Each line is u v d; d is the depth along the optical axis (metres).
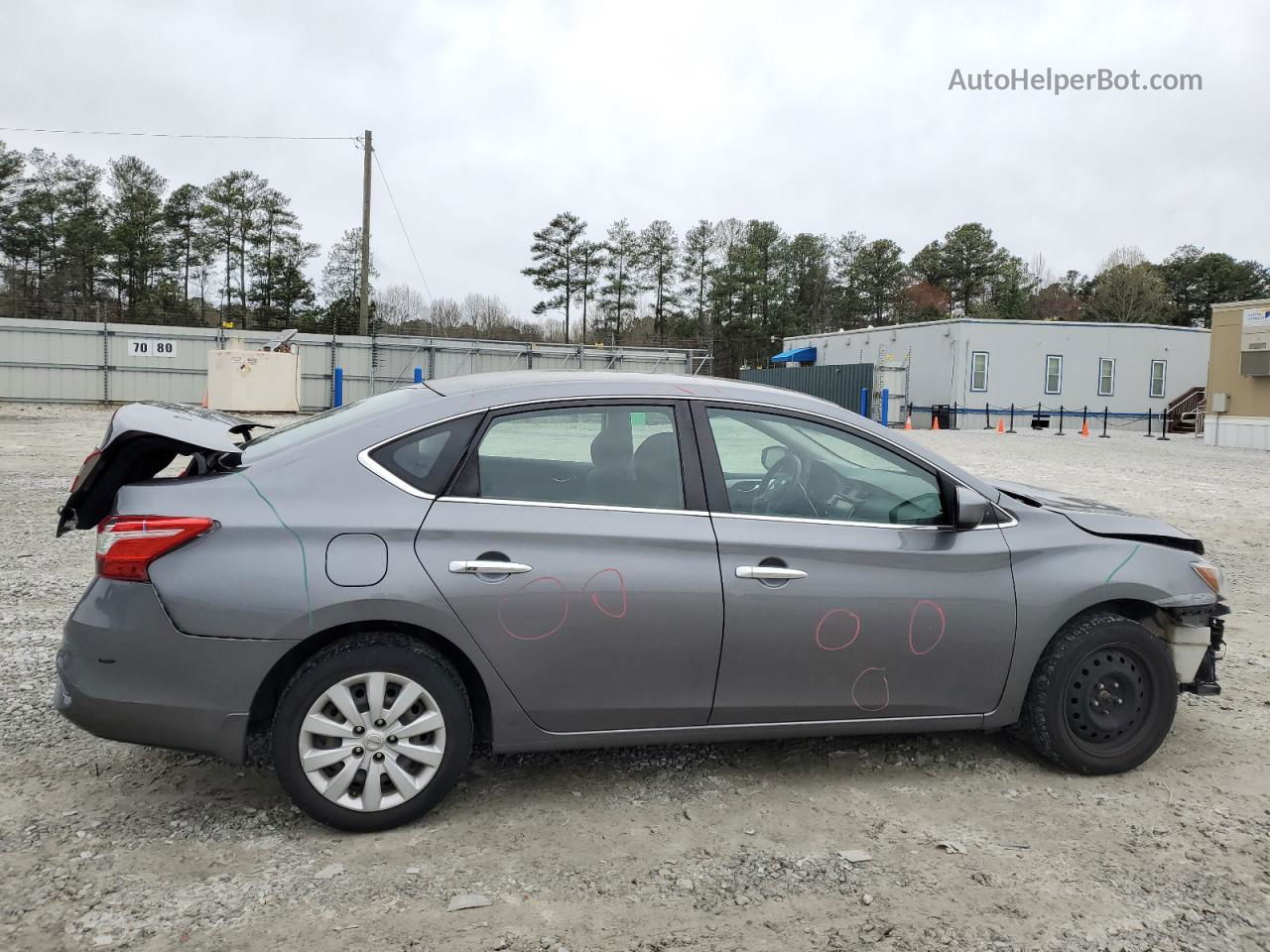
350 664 3.05
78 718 2.98
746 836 3.22
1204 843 3.23
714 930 2.65
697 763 3.84
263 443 3.50
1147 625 3.99
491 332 63.06
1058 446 24.23
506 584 3.15
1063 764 3.75
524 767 3.77
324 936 2.58
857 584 3.45
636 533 3.29
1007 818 3.39
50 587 6.29
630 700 3.31
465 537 3.14
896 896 2.85
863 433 3.67
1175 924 2.73
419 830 3.20
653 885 2.89
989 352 37.28
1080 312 77.81
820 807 3.46
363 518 3.09
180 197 67.62
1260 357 24.97
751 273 76.12
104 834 3.11
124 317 59.91
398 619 3.06
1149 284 71.69
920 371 39.47
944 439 27.09
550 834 3.20
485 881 2.89
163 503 3.04
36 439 17.20
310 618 2.99
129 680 2.97
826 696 3.48
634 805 3.44
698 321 77.94
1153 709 3.78
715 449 3.50
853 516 3.61
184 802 3.36
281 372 28.53
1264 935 2.69
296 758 3.04
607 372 3.69
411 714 3.16
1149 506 11.89
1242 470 17.38
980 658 3.60
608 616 3.23
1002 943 2.62
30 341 30.53
